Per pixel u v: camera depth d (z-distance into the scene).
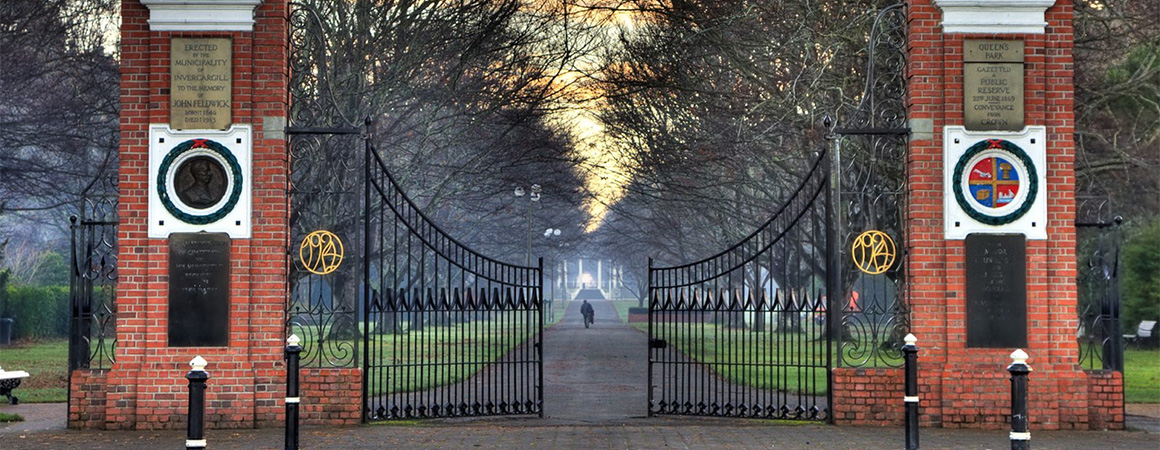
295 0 22.64
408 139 33.03
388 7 28.92
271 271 15.38
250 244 15.38
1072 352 15.34
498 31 30.86
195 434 10.45
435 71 31.30
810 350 36.38
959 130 15.35
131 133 15.40
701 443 13.85
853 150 21.61
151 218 15.27
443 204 43.62
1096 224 15.67
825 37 23.77
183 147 15.27
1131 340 37.03
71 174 34.66
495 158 38.25
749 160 35.09
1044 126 15.38
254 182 15.41
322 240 15.80
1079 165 26.12
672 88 31.44
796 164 33.84
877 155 20.30
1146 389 23.66
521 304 17.56
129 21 15.45
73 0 31.38
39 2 30.09
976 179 15.37
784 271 25.08
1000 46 15.41
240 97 15.35
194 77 15.33
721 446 13.56
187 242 15.30
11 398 20.20
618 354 37.59
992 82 15.38
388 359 32.03
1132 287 37.66
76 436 14.64
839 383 15.70
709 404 17.22
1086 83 25.72
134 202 15.37
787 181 35.38
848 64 24.98
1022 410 10.56
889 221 20.42
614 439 14.28
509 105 33.88
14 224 63.41
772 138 31.08
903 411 15.53
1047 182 15.43
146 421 15.17
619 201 62.59
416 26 29.47
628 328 69.06
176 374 15.23
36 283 64.19
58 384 24.66
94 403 15.39
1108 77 28.67
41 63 31.27
